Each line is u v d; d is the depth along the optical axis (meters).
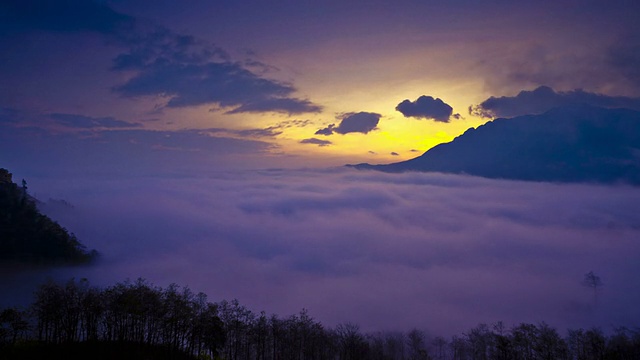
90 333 85.12
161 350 83.50
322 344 106.56
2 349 75.19
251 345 99.62
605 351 100.12
